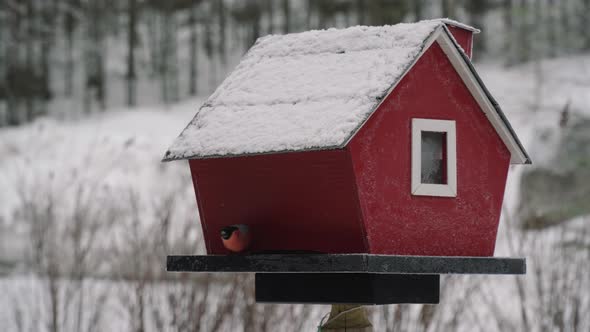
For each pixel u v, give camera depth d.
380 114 9.57
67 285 17.08
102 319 15.95
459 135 10.12
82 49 89.12
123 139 47.66
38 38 86.06
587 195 28.05
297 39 10.84
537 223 17.73
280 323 14.83
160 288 15.92
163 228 16.03
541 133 30.62
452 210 10.01
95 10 86.81
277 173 9.92
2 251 26.69
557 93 52.78
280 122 9.78
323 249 9.71
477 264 9.62
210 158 10.26
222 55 88.94
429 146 10.04
